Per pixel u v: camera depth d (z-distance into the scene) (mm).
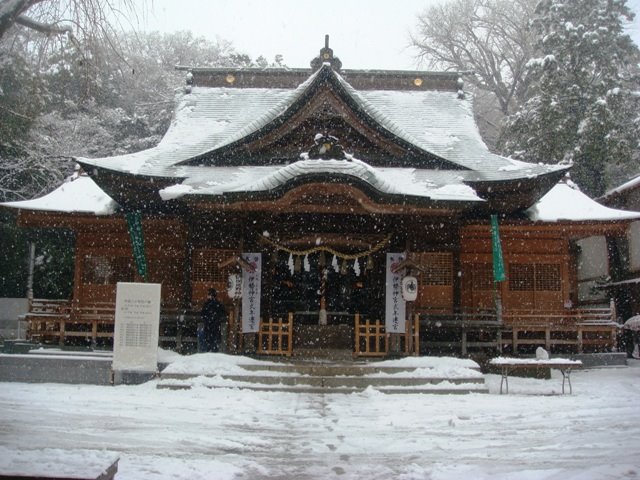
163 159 24094
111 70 18469
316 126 22797
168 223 24203
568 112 34562
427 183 21906
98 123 41438
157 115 45594
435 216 21250
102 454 6121
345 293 23438
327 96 21969
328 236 21438
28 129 33406
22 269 34625
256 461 8391
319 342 20562
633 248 29797
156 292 16031
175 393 14562
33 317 21562
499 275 21453
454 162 23156
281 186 19156
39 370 16781
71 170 36906
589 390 15844
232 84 29188
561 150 34219
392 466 8164
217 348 19594
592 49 34344
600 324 22609
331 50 23375
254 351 19984
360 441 9703
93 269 24156
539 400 14023
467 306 23922
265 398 14156
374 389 15180
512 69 46375
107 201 24234
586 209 24328
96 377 16625
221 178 22156
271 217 21281
